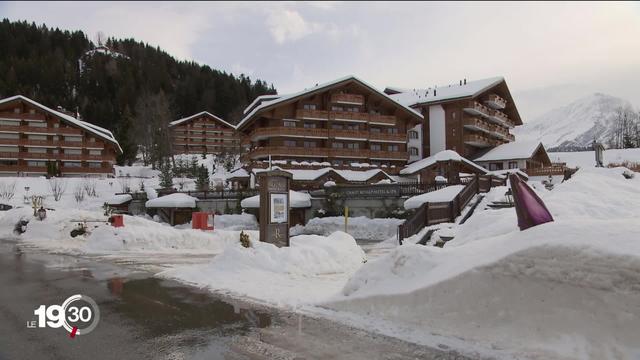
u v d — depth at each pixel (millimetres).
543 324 5941
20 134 69375
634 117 135875
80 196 56719
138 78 141375
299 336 6957
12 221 32156
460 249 7895
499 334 6215
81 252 19125
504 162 63344
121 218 23109
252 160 58438
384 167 58531
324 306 8562
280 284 10961
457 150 65562
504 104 74375
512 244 6773
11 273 13367
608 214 14820
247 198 40062
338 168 55469
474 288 6668
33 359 6094
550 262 6059
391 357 5984
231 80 157375
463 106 65812
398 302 7539
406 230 19438
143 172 87562
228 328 7453
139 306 9039
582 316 5691
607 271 5598
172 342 6777
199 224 23234
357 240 29672
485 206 23406
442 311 6922
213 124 111438
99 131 76625
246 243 13578
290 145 56625
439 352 6070
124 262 15891
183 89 144625
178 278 12125
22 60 126938
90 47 169375
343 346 6457
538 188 25062
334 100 57969
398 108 61375
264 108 55219
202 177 66625
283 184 14430
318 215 37844
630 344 5250
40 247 21234
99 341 6859
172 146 100688
